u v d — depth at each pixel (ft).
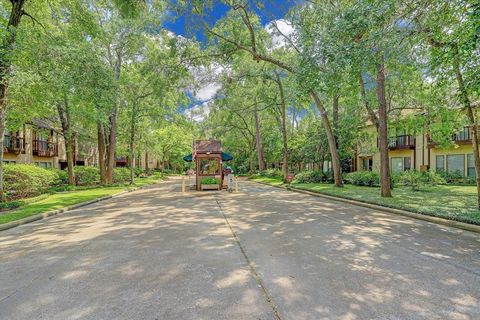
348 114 64.13
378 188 57.11
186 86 60.54
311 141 79.05
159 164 224.33
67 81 35.68
